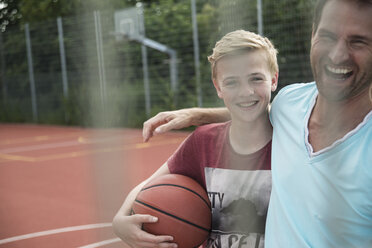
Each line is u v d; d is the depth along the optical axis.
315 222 0.88
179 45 11.42
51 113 13.37
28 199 4.78
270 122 1.18
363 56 0.69
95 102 0.71
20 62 13.40
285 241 0.92
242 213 1.20
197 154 1.35
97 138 0.71
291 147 0.97
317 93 0.98
